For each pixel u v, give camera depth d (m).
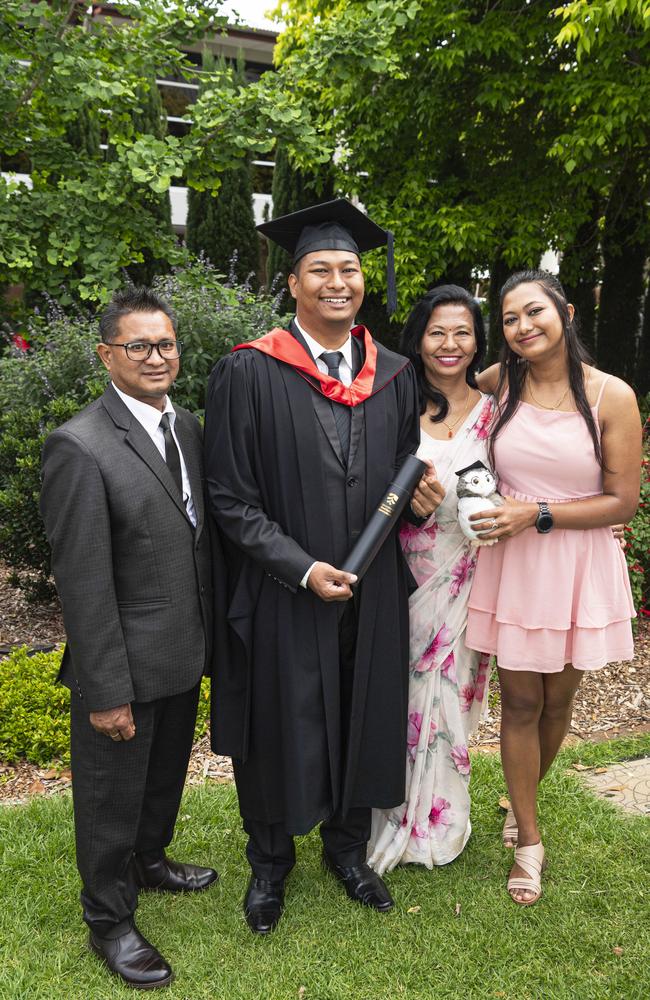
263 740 2.35
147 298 2.05
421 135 7.93
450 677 2.61
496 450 2.45
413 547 2.58
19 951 2.28
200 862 2.72
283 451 2.26
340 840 2.56
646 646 4.60
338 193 8.45
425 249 7.75
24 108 4.64
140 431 2.09
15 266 4.38
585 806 3.00
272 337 2.34
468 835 2.75
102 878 2.16
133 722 2.10
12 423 4.96
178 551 2.13
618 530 2.52
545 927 2.39
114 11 4.93
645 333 12.16
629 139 7.03
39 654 4.11
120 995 2.13
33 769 3.37
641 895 2.52
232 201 10.91
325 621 2.30
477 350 2.56
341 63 4.67
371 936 2.36
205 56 7.20
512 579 2.43
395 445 2.41
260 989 2.16
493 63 7.52
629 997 2.12
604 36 5.77
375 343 2.49
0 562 5.93
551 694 2.61
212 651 2.39
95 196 4.41
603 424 2.33
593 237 10.14
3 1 4.06
